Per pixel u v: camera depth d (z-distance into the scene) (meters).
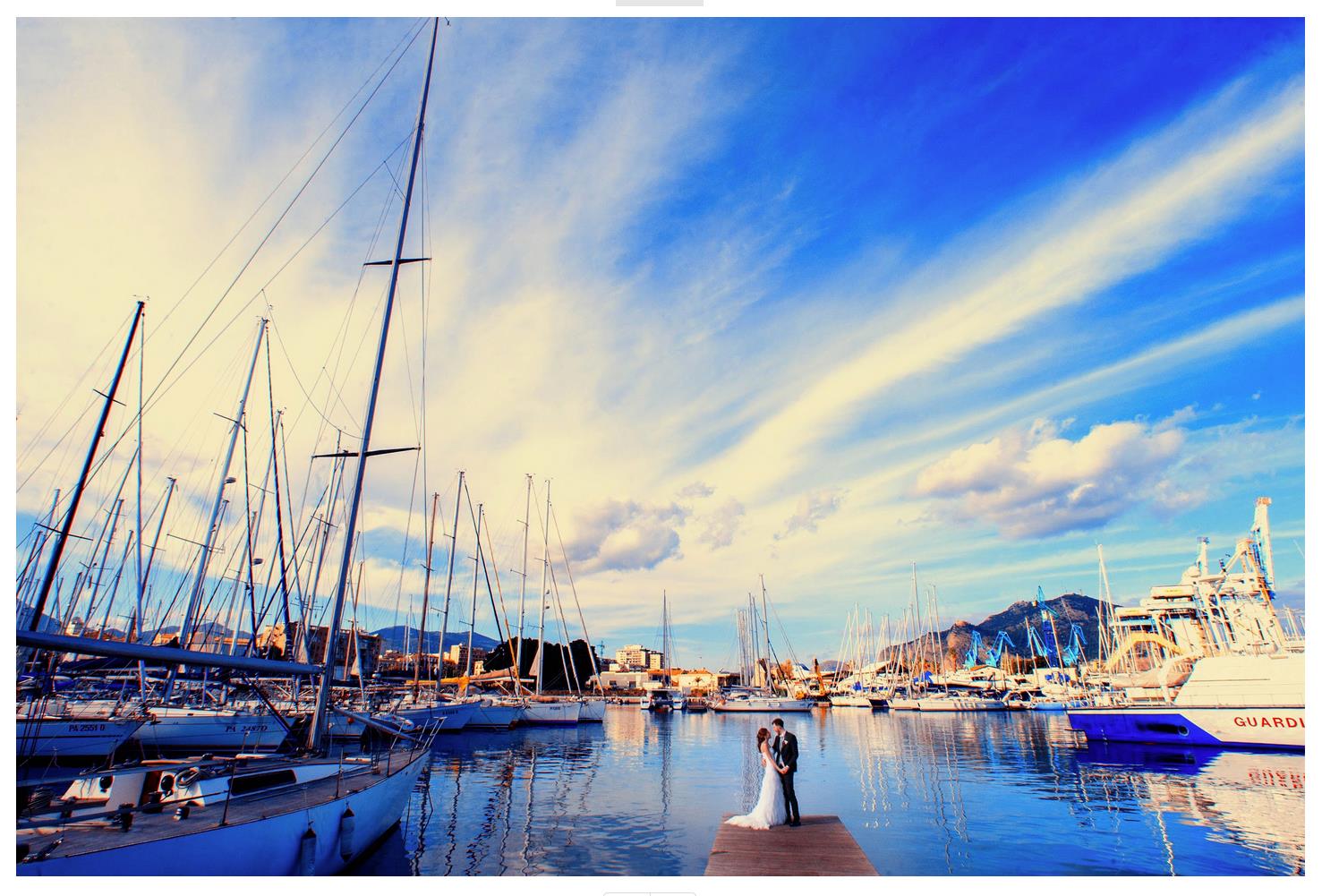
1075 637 99.69
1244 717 31.06
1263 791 21.16
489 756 32.38
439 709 43.78
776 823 12.26
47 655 12.15
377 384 16.50
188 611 26.25
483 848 14.84
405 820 17.22
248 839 9.23
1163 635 41.12
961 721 60.62
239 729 24.73
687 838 15.90
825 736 45.50
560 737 44.59
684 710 84.38
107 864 7.66
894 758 32.09
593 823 17.48
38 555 19.55
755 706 80.75
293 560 31.98
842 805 20.28
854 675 102.38
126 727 21.81
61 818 8.93
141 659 8.83
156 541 29.09
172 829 8.66
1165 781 23.47
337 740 30.08
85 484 14.18
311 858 10.34
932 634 97.94
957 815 18.59
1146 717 33.62
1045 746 36.44
